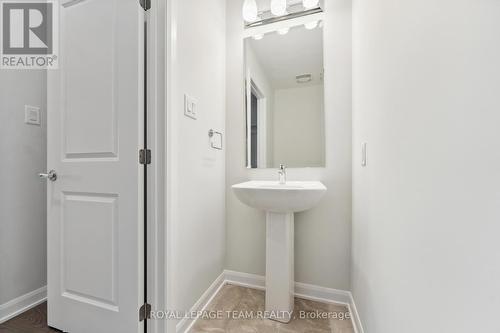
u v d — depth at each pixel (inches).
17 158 56.6
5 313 54.1
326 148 65.0
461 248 17.1
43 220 61.6
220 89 70.1
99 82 47.0
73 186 49.2
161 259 45.2
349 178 62.4
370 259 41.4
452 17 18.4
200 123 58.8
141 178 44.6
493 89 14.2
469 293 16.3
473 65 16.0
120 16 45.4
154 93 45.0
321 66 66.2
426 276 21.9
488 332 14.5
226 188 73.6
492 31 14.3
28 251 58.5
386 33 33.7
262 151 71.0
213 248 65.6
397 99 29.5
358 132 53.2
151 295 45.2
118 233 45.3
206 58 62.0
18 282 56.6
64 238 50.1
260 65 71.6
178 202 49.1
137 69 44.0
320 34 66.3
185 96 52.0
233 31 73.1
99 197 47.1
